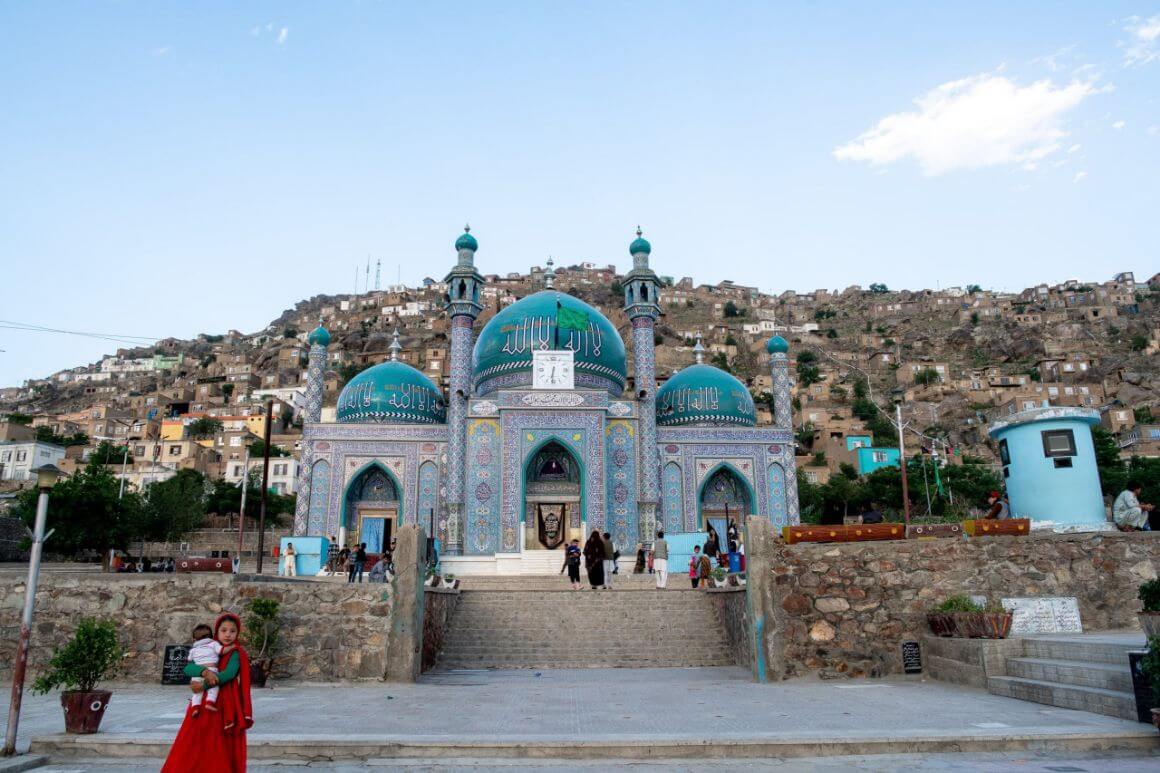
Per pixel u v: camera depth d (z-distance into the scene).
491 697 10.98
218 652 5.76
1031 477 16.06
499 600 19.83
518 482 31.23
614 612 19.11
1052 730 7.58
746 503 34.69
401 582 13.40
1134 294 129.00
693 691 11.31
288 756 7.39
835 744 7.36
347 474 33.69
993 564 12.77
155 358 147.12
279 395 102.06
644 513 31.89
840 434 82.56
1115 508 14.59
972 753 7.26
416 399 36.91
